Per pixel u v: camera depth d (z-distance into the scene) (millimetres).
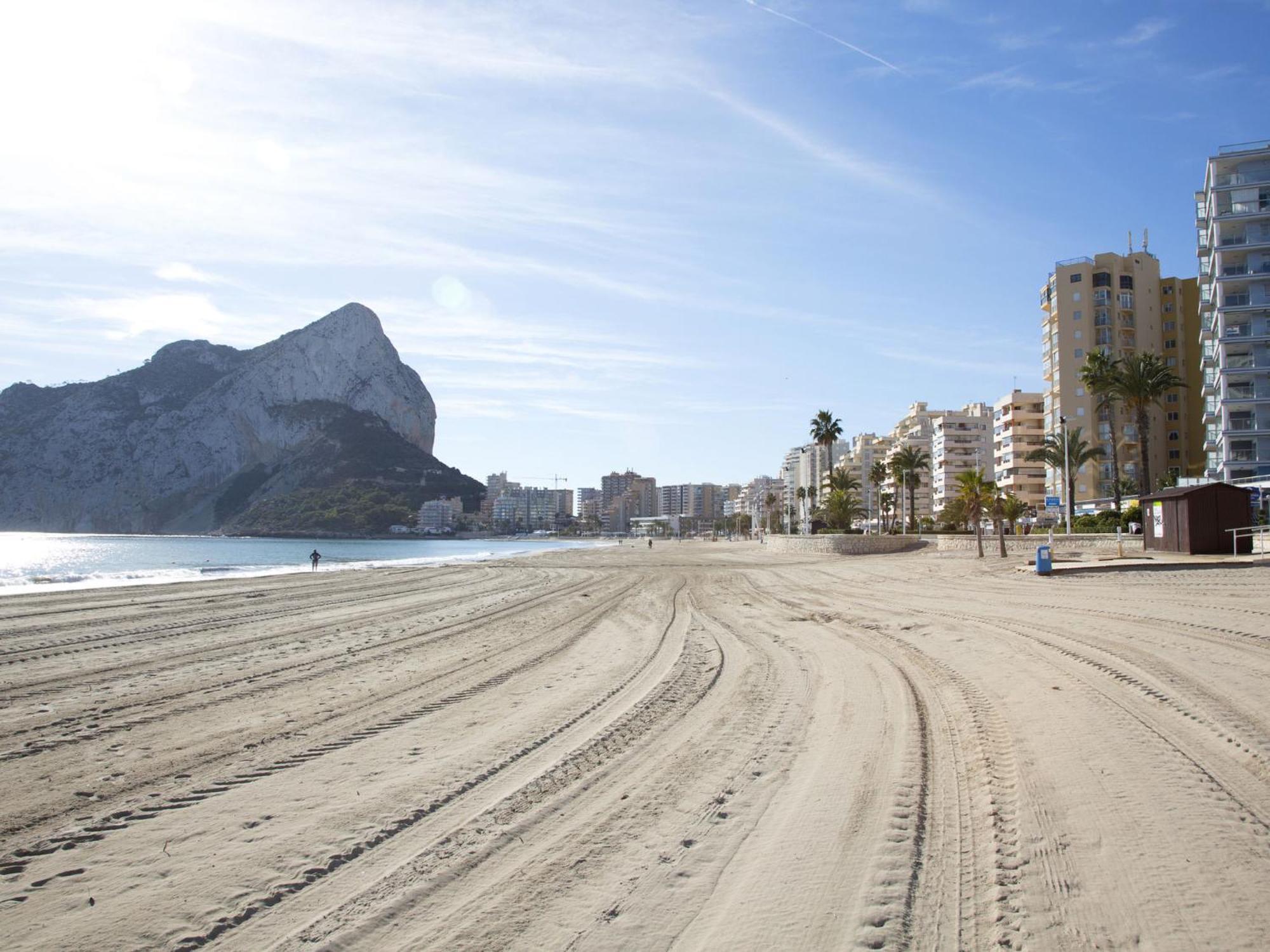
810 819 5984
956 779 6719
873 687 10930
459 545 177875
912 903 4586
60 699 11398
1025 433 99312
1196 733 7461
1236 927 4113
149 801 6828
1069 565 27547
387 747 8453
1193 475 81812
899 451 112188
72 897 4969
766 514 174000
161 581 41844
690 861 5309
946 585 27766
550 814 6273
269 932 4473
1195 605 16406
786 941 4211
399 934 4406
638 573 45625
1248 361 54625
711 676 12398
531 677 12789
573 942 4266
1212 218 56969
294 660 14836
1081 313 84688
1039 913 4383
